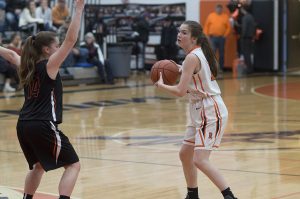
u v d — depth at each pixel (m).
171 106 19.17
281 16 30.97
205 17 30.67
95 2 28.11
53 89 7.04
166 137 13.64
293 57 31.73
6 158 11.43
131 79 27.81
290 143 12.68
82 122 15.98
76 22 6.86
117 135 13.98
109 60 26.80
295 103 19.56
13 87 22.98
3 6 23.94
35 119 6.95
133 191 8.85
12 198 8.34
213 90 7.59
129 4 30.47
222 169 10.24
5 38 23.38
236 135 13.72
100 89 23.91
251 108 18.42
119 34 30.16
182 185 9.20
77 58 25.61
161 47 29.94
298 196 8.44
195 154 7.53
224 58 30.92
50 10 24.98
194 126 7.77
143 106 19.19
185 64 7.45
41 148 7.01
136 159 11.23
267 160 10.97
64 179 7.00
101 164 10.81
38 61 7.08
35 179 7.35
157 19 30.62
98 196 8.56
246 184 9.18
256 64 31.33
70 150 7.08
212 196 8.52
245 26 29.62
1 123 15.88
